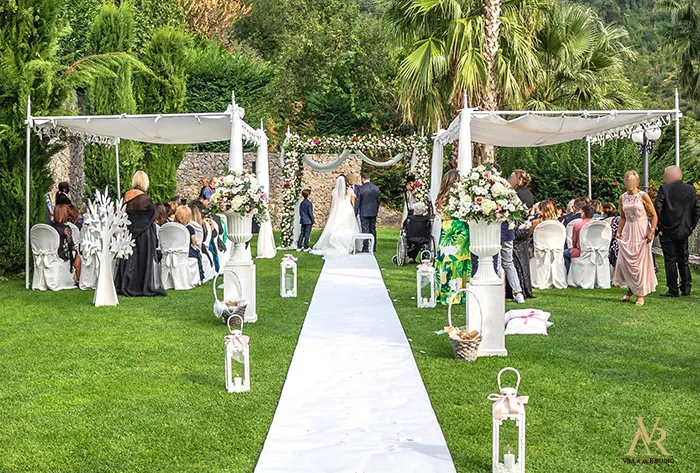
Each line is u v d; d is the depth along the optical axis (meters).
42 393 4.86
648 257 8.31
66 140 11.16
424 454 3.69
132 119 9.98
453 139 11.23
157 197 16.19
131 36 14.77
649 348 6.10
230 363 4.86
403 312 7.97
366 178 15.65
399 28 15.17
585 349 6.08
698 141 21.16
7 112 11.09
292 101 29.78
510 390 3.45
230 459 3.68
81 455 3.75
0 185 11.07
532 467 3.53
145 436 4.02
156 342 6.43
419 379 5.09
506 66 14.05
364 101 29.22
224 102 24.91
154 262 9.43
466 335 5.67
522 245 8.88
